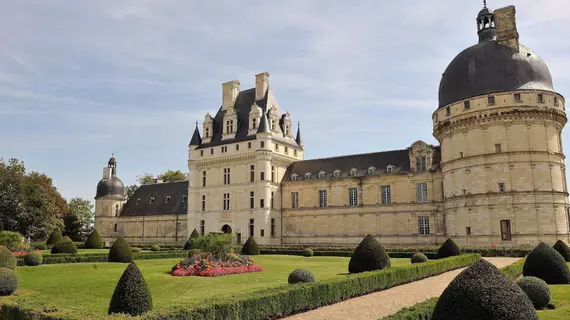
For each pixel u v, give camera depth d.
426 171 59.88
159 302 20.58
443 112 53.28
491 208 48.00
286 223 71.88
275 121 74.88
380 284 24.02
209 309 14.27
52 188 83.75
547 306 18.42
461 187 50.84
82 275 31.89
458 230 51.09
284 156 74.75
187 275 30.86
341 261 44.44
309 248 56.88
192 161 79.19
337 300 20.48
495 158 48.31
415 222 60.25
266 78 77.44
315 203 69.44
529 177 47.00
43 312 13.78
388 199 63.22
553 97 48.44
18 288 25.41
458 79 52.09
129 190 119.25
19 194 66.00
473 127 50.03
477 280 11.09
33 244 65.50
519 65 49.03
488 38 54.31
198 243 34.94
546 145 47.75
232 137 75.38
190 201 78.50
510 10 50.84
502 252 43.75
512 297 10.81
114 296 15.05
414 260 37.16
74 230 99.50
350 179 66.25
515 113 47.66
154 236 89.94
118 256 43.16
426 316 13.96
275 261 44.50
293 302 17.91
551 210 46.47
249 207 71.31
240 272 32.25
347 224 65.75
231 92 79.62
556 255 24.88
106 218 97.75
